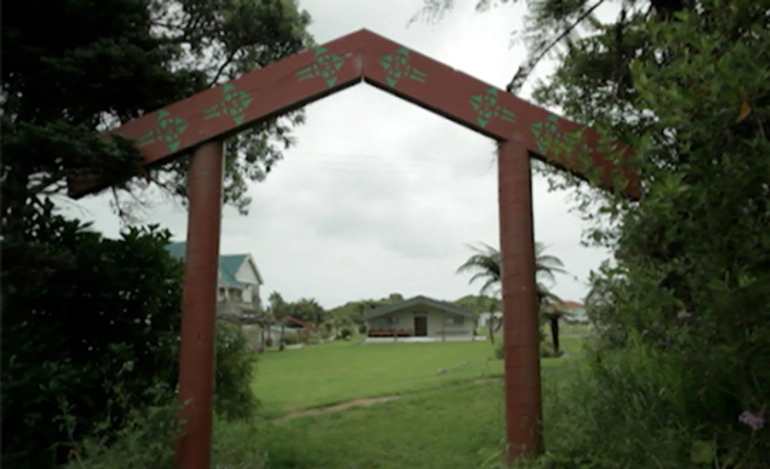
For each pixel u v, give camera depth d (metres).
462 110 5.02
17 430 4.55
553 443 4.60
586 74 6.25
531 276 4.87
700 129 3.47
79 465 4.27
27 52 5.04
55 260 4.55
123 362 4.94
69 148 4.61
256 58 9.32
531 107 5.00
